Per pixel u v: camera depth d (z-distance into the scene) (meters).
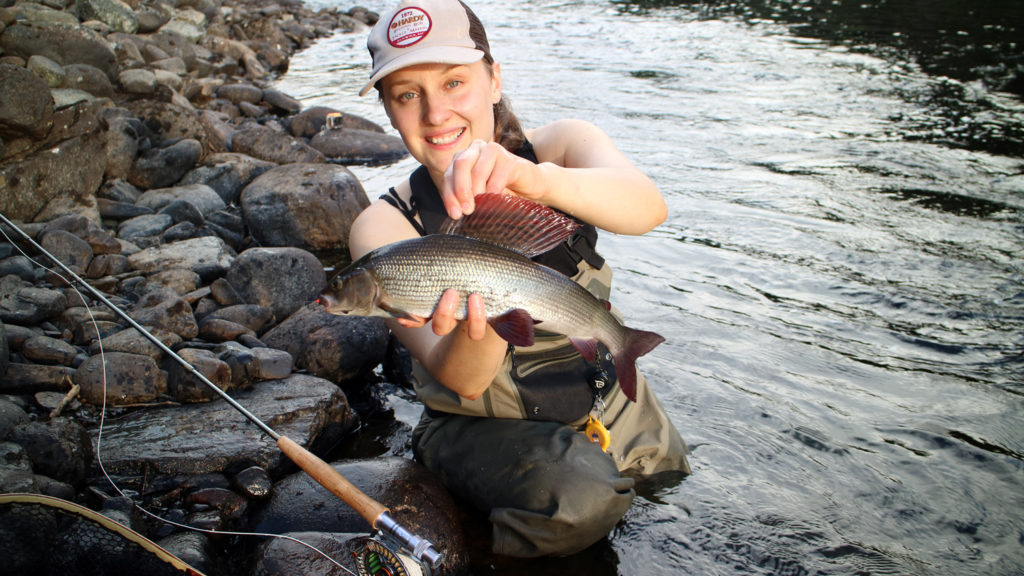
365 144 3.47
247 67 4.89
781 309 2.05
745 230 2.56
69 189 2.36
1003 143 3.38
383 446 1.64
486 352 1.13
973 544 1.34
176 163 2.76
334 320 1.84
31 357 1.65
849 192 2.87
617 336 1.11
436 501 1.35
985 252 2.36
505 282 1.02
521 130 1.38
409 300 1.01
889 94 4.16
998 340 1.89
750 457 1.53
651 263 2.33
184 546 1.26
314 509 1.36
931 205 2.74
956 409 1.65
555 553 1.31
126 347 1.69
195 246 2.21
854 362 1.82
